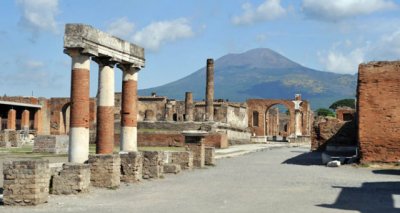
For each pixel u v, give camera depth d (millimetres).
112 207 16594
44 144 41438
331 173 29922
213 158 35281
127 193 20266
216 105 85438
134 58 27609
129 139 27828
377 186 23250
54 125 80562
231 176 27906
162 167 27078
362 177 27531
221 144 55812
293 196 19672
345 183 24484
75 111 22156
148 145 54750
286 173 29938
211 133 56062
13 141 53844
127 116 27875
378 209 16500
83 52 22203
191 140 33500
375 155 33906
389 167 33031
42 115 79438
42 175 17109
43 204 16969
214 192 20781
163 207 16672
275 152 54219
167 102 87750
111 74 25438
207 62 70812
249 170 32062
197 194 20125
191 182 24641
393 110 33625
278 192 20906
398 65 33719
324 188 22406
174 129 60094
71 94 22344
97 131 25359
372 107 34094
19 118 77812
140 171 24625
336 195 20016
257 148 59219
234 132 70438
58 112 80438
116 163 21875
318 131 49906
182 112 88062
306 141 86812
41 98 79562
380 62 34156
